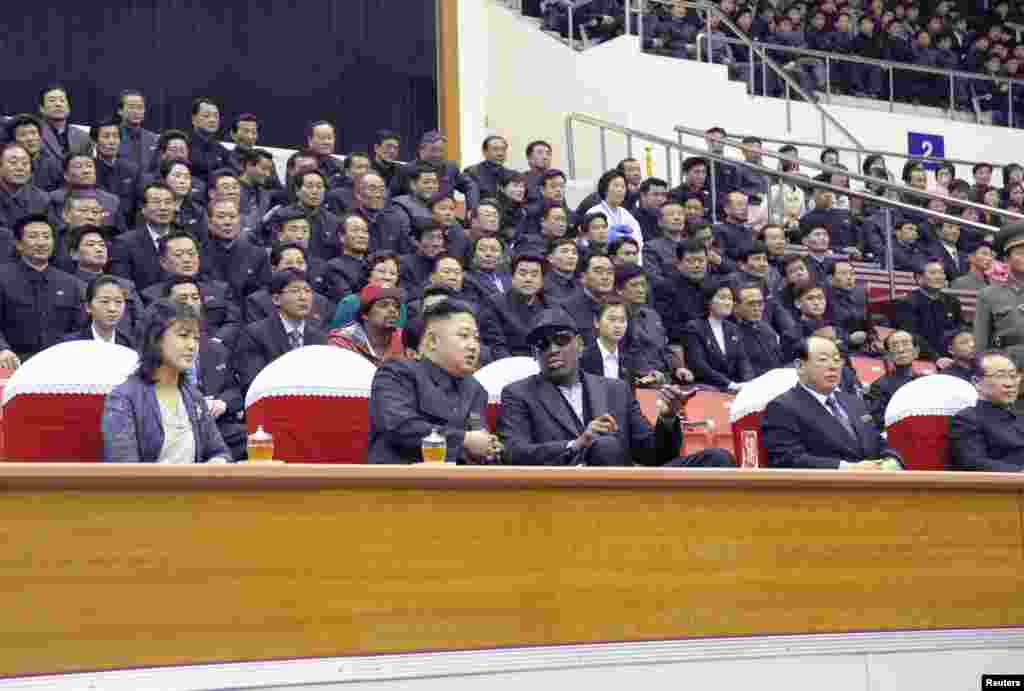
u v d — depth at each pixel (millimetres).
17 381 11289
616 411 12680
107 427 10680
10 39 28922
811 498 9633
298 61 32125
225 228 21250
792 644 9453
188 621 7766
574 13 36312
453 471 8406
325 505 8156
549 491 8773
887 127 39250
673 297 23031
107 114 29734
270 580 7980
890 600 9852
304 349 12602
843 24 41344
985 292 18359
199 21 30922
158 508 7746
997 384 14656
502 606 8570
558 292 21219
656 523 9086
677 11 36406
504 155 29156
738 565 9328
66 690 7445
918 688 9891
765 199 31766
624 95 34312
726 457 12273
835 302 25172
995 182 40875
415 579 8352
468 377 12055
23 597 7406
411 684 8289
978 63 44188
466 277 21703
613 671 8859
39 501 7473
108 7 29891
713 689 9172
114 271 20578
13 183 21641
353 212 22750
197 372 16766
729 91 35781
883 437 15383
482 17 35031
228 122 31141
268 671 7930
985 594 10234
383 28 33250
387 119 33188
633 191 29047
